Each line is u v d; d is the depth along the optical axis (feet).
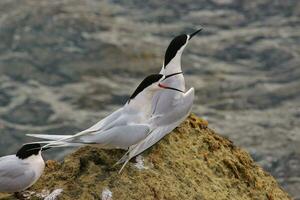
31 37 64.08
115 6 70.28
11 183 26.45
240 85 59.62
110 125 26.78
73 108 55.47
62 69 60.29
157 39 65.16
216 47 65.10
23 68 60.34
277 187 30.78
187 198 27.27
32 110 55.21
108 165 27.63
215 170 29.50
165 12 69.92
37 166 26.78
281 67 62.39
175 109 28.45
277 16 70.33
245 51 64.54
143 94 27.68
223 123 54.80
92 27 65.82
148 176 27.53
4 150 51.26
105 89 57.67
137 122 27.27
